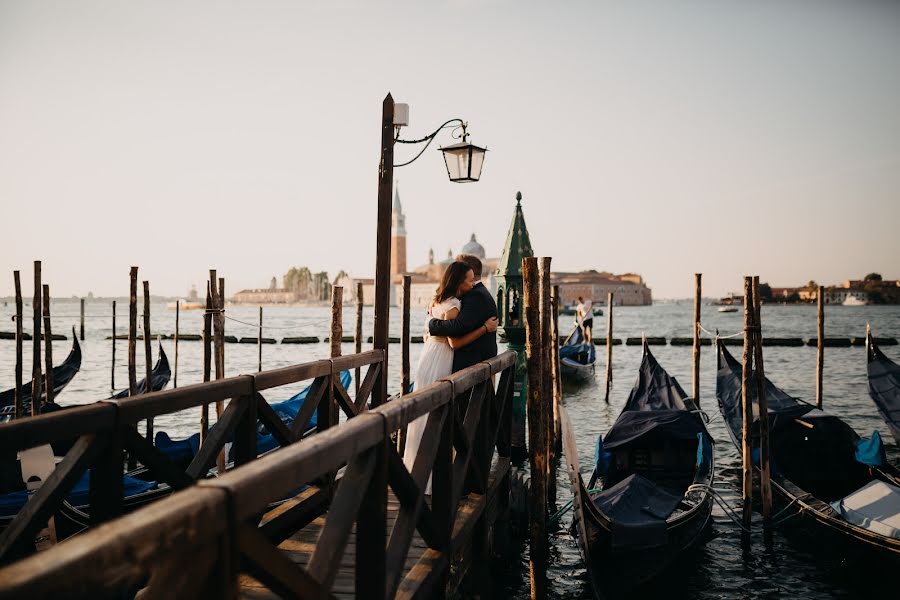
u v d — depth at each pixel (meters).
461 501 5.01
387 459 2.72
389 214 6.98
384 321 6.84
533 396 6.76
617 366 29.72
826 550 7.64
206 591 1.69
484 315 5.18
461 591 5.09
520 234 11.76
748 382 8.45
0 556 2.68
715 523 9.05
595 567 6.46
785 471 9.78
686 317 103.38
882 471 8.77
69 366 17.06
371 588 2.65
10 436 2.58
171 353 35.31
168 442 8.92
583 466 11.95
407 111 6.97
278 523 4.22
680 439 9.51
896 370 12.03
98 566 1.34
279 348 39.97
